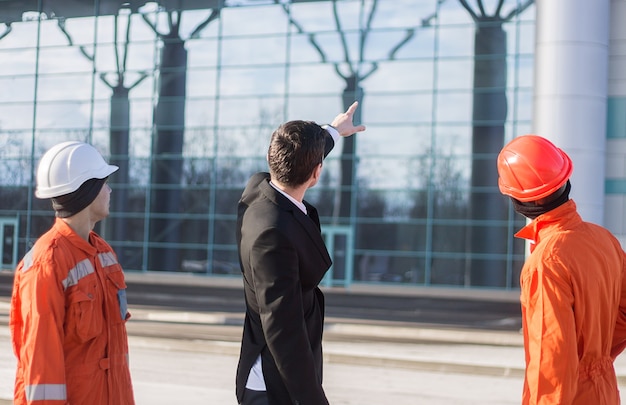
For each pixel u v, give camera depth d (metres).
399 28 30.89
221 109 32.91
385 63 31.02
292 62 32.09
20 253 34.81
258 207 3.08
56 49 34.97
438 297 27.75
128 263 33.56
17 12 35.41
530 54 29.48
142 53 33.91
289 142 3.12
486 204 29.83
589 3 20.42
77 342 3.13
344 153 31.38
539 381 2.68
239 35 32.78
